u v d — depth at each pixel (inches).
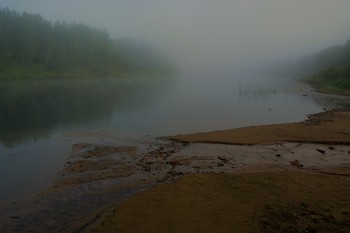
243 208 335.6
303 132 757.3
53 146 641.6
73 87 2356.1
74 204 367.6
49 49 3469.5
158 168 498.6
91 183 432.5
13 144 658.8
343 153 595.8
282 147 636.7
